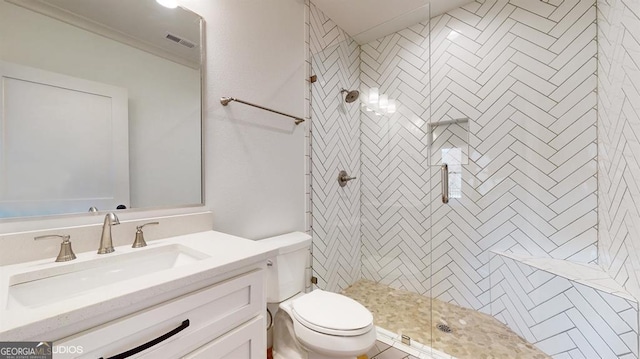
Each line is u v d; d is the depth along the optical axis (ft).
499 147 6.36
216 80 4.38
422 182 7.14
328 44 6.98
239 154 4.74
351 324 3.64
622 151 4.27
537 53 5.93
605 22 4.95
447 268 6.89
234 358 2.55
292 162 5.87
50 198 2.79
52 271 2.38
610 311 4.05
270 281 4.51
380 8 6.72
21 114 2.64
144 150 3.53
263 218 5.18
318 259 6.50
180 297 2.14
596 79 5.35
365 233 7.74
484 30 6.53
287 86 5.76
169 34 3.81
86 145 3.05
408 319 5.88
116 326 1.78
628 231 4.07
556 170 5.74
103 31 3.21
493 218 6.41
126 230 3.21
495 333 5.49
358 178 7.77
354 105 7.72
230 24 4.61
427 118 7.12
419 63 7.27
